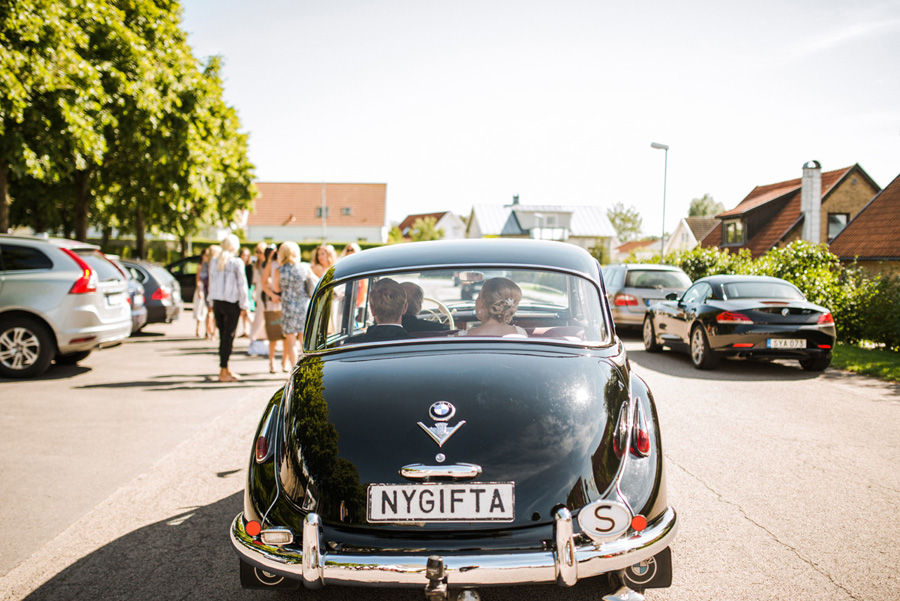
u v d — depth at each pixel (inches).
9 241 359.3
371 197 3481.8
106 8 675.4
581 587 128.8
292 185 3479.3
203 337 565.9
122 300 390.3
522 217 2827.3
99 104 628.4
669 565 115.3
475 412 110.3
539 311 161.3
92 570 137.9
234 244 350.9
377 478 105.3
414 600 124.6
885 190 1068.5
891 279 461.1
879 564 133.0
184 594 127.3
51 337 356.5
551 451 107.1
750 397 301.3
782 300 368.2
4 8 528.1
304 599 125.3
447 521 103.2
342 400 115.9
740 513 161.6
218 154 951.6
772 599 119.3
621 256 3577.8
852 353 427.8
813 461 203.5
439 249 154.8
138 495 182.1
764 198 1589.6
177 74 812.6
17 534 156.7
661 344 450.3
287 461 113.3
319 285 151.3
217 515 167.3
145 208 948.6
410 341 134.3
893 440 227.1
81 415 274.5
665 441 226.2
